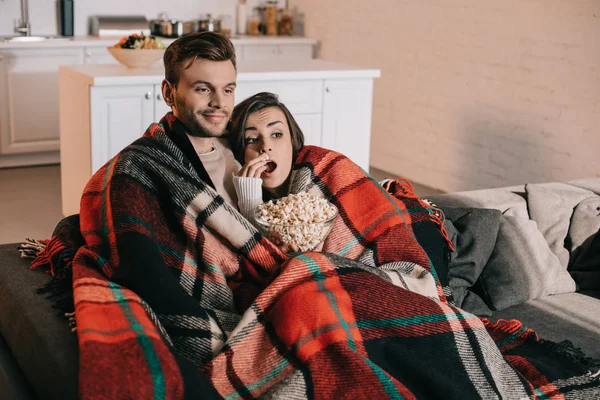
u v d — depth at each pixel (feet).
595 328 7.01
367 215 6.34
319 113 13.34
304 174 6.52
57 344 4.83
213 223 5.56
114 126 11.69
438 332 5.17
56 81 17.30
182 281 5.44
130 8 19.60
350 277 5.30
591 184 9.73
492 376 5.11
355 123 13.80
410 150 17.44
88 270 5.18
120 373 4.15
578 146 13.42
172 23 18.57
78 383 4.18
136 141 5.83
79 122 12.01
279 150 6.41
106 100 11.55
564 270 8.04
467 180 15.90
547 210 8.75
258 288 5.68
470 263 7.38
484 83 15.16
